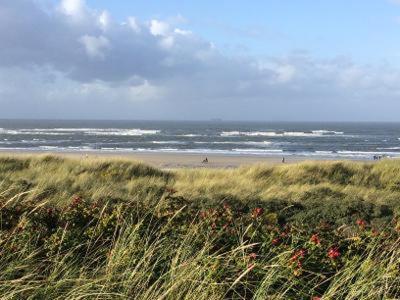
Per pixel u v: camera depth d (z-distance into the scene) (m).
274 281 3.63
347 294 3.61
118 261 3.77
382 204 10.05
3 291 3.36
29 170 16.83
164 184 14.69
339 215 8.81
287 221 8.17
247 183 15.81
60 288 3.58
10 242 4.21
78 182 13.65
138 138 94.25
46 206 5.92
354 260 3.94
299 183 16.56
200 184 14.87
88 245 4.22
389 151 68.94
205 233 4.54
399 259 3.83
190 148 68.12
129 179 16.58
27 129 135.00
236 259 3.96
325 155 58.53
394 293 3.76
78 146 68.38
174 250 3.97
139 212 5.24
